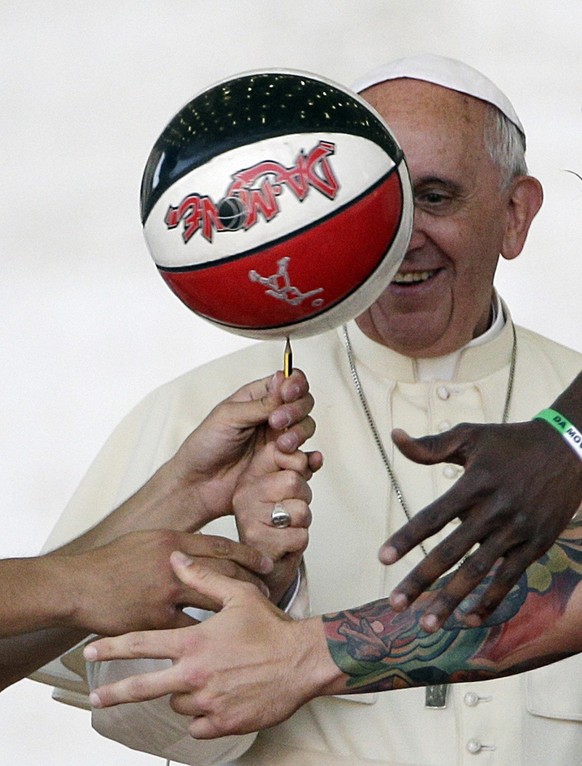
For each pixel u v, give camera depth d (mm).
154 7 16781
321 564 8930
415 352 9383
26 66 16781
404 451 6395
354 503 9109
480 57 16188
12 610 7543
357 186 6883
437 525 6359
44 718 14422
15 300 16234
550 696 8594
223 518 9172
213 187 6855
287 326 7160
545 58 16109
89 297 16234
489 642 7355
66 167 16562
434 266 8930
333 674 7320
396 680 7363
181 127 7012
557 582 7398
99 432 15875
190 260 6973
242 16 16703
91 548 8258
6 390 15977
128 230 16422
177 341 16141
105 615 7695
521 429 6469
